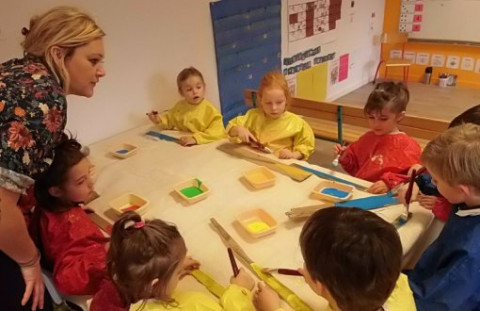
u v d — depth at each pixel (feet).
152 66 7.17
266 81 5.66
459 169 2.83
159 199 4.27
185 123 6.33
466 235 2.92
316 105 7.15
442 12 13.84
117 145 5.91
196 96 6.27
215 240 3.51
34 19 3.24
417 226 3.46
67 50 3.15
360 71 14.73
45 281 3.42
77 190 3.39
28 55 3.17
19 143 2.64
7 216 2.69
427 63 14.96
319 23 11.49
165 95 7.56
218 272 3.10
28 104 2.71
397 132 4.94
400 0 14.51
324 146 8.98
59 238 3.32
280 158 5.04
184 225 3.77
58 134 2.94
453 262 2.92
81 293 3.12
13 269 2.95
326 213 2.37
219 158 5.23
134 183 4.68
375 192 4.05
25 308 3.04
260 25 9.30
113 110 6.77
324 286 2.31
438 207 3.59
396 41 15.14
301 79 11.55
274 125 5.81
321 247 2.23
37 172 2.85
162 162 5.23
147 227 2.63
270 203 4.04
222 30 8.30
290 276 2.99
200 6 7.71
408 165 4.65
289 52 10.68
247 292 2.75
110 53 6.45
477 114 3.72
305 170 4.66
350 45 13.50
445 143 2.99
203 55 8.13
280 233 3.53
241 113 9.54
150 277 2.52
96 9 6.07
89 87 3.46
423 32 14.56
